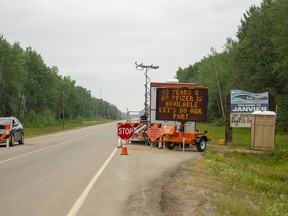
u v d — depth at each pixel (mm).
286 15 49219
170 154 22844
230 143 31328
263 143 27938
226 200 10031
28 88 103562
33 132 56094
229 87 71625
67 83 139375
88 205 9344
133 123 30031
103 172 14719
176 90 25828
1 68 85500
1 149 25156
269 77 60219
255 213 9234
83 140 35000
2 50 85562
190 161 19484
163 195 10695
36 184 12055
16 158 19516
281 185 16047
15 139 28281
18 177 13422
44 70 110750
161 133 25750
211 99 90188
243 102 30719
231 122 31141
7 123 27984
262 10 64125
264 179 17469
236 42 81000
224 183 13773
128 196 10461
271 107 30906
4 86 85438
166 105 25922
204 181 13625
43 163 17453
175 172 15266
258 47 61750
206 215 8625
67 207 9094
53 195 10422
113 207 9211
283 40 49344
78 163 17516
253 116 28219
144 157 20578
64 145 28719
